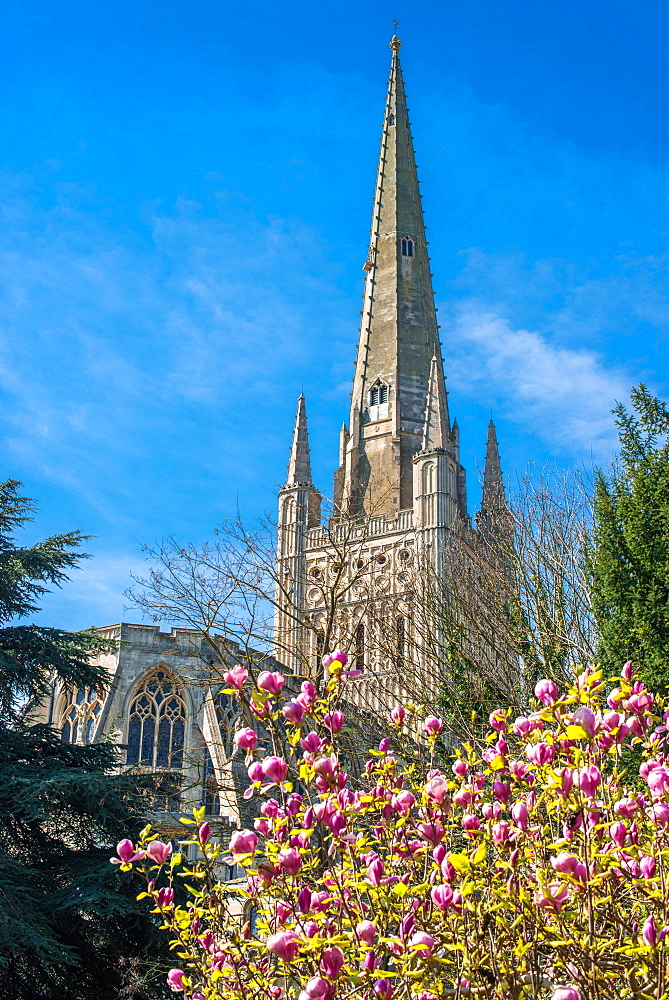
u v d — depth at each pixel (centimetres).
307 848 962
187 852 2662
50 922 2211
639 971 869
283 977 1041
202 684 2289
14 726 2727
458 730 2616
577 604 3038
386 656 3344
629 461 2378
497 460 8188
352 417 8175
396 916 947
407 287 8475
